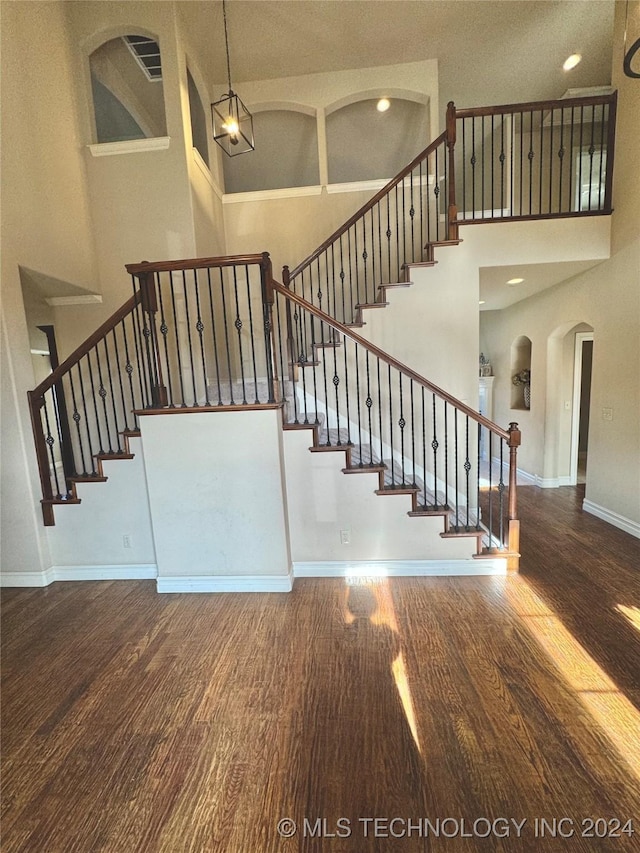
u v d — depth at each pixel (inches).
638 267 130.3
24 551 122.5
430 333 142.7
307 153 215.6
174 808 55.6
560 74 181.5
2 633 98.4
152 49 161.0
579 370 200.2
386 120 201.3
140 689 77.7
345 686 75.6
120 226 149.6
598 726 65.0
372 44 163.0
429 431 147.0
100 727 69.3
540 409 209.2
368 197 183.6
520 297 209.6
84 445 167.0
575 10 147.9
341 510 116.3
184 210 147.5
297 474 115.6
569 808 53.2
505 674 77.0
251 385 153.7
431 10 147.3
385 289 142.3
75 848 51.3
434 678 76.6
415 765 59.7
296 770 59.9
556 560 123.7
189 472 111.0
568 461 208.2
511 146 143.2
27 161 119.0
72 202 138.6
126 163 146.9
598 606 98.8
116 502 122.9
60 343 158.9
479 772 58.3
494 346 262.7
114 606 109.2
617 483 147.9
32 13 122.0
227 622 98.7
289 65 172.7
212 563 114.0
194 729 68.0
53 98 130.6
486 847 49.3
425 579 114.7
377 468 113.7
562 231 138.1
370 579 116.0
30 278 128.9
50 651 90.7
